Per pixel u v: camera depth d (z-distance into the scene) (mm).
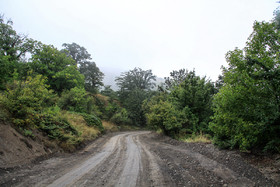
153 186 4133
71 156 8102
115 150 10102
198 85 16078
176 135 15102
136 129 38188
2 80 10273
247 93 4895
